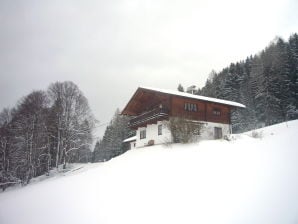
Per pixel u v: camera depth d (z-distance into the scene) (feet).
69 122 128.57
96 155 211.61
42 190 49.52
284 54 168.14
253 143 49.80
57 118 125.18
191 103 86.43
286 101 139.74
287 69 151.74
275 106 138.51
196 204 24.44
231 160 37.35
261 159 34.60
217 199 24.49
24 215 33.99
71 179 53.21
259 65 190.49
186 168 37.76
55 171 116.57
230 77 195.00
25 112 121.80
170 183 32.22
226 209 22.11
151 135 90.63
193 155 46.68
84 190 38.63
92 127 140.77
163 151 62.39
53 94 133.80
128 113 107.04
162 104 87.61
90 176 49.96
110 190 35.14
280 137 52.34
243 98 165.89
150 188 31.91
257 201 22.17
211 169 34.53
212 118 89.40
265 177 27.14
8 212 38.27
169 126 76.28
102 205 29.66
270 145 43.60
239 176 29.37
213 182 29.27
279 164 30.50
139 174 40.57
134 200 28.96
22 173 107.86
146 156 59.98
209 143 61.87
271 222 18.53
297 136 47.75
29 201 41.98
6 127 121.29
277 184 24.59
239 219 19.99
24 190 61.62
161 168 41.22
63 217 28.78
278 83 146.30
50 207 34.27
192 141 69.15
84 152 150.41
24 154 109.60
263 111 147.13
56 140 125.70
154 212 24.64
